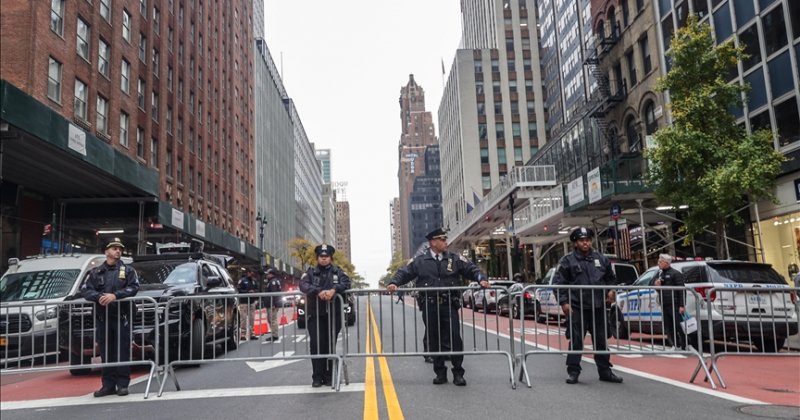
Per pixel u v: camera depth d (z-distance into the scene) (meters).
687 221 17.06
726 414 5.60
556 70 65.56
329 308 7.50
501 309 20.91
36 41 22.14
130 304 7.53
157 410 6.27
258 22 84.88
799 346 11.72
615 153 32.28
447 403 6.19
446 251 7.82
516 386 7.15
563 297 7.48
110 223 30.38
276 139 84.62
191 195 42.62
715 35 23.27
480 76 83.44
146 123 33.56
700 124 17.03
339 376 7.09
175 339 9.43
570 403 6.12
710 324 7.46
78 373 9.59
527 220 37.94
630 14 30.19
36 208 26.38
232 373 9.00
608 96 31.48
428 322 7.48
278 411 5.99
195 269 11.46
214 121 50.41
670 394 6.61
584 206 25.53
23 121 16.98
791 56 19.25
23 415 6.27
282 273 75.00
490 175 80.94
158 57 36.47
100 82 27.70
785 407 5.89
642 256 29.00
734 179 15.34
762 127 20.72
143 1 33.94
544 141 82.06
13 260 13.80
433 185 172.75
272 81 82.94
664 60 27.05
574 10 56.56
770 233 20.95
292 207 99.88
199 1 46.78
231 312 12.73
